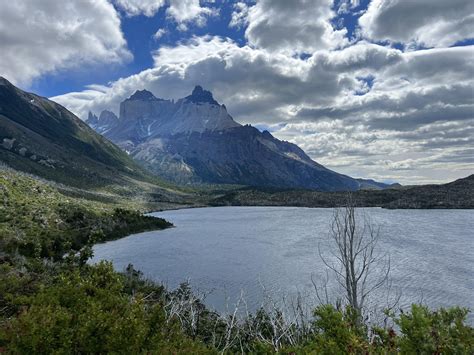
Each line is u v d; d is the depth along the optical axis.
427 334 6.95
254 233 126.44
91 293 12.98
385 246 86.00
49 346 8.35
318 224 152.25
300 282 54.69
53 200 139.38
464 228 126.25
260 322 15.92
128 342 8.82
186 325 16.38
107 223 125.81
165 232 135.00
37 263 24.14
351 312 9.51
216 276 61.91
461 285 52.41
